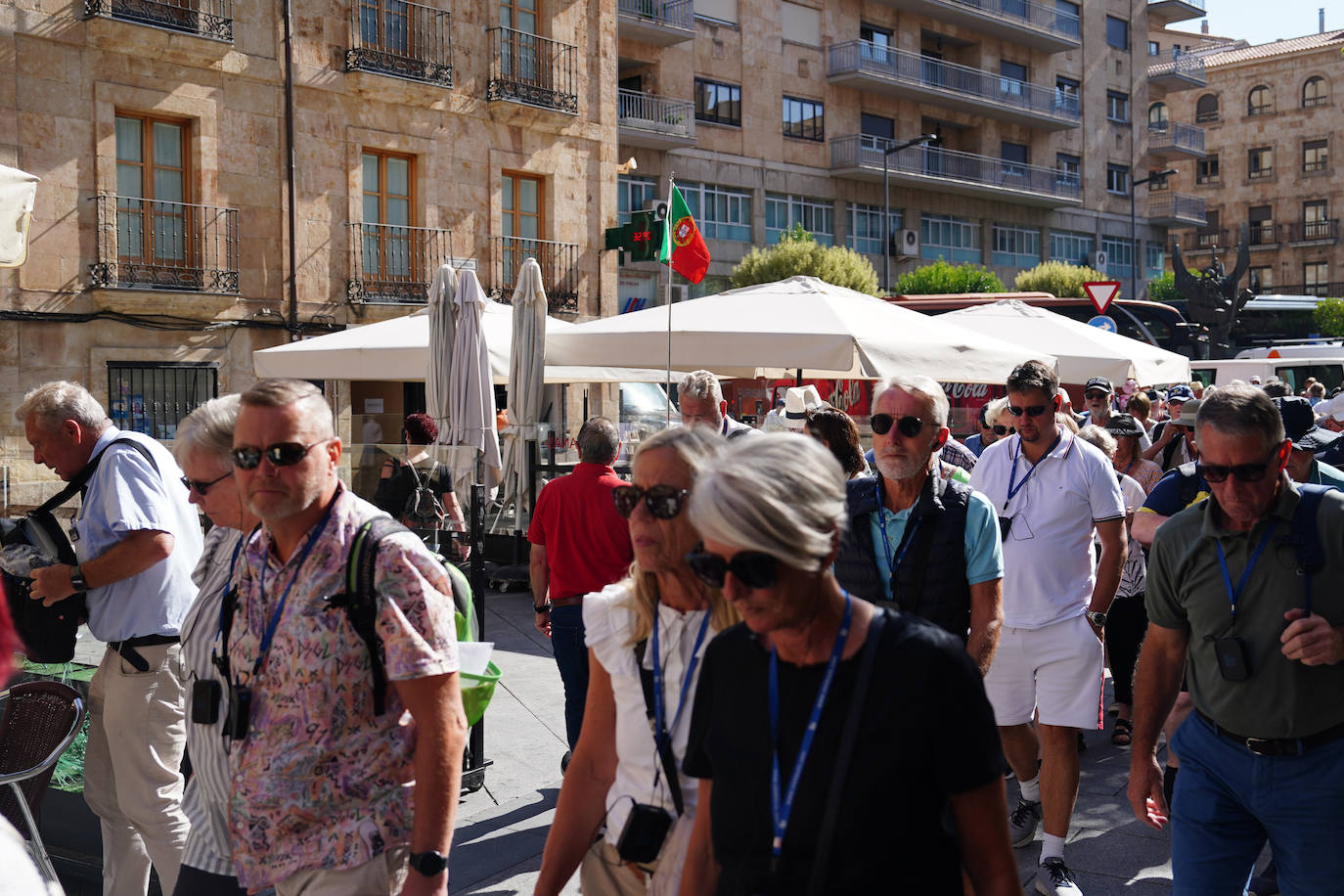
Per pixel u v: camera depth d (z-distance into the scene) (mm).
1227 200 68875
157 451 4117
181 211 18234
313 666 2656
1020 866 4824
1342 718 3006
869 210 41625
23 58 16422
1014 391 4746
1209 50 73812
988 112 44875
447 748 2646
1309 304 34688
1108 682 8047
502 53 22359
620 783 2699
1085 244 50531
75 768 4871
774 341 8938
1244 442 2953
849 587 3988
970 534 3879
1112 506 4707
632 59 34750
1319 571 3002
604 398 23141
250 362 18953
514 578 11164
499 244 22281
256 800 2662
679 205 11461
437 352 9969
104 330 17297
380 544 2688
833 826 1870
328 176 19859
